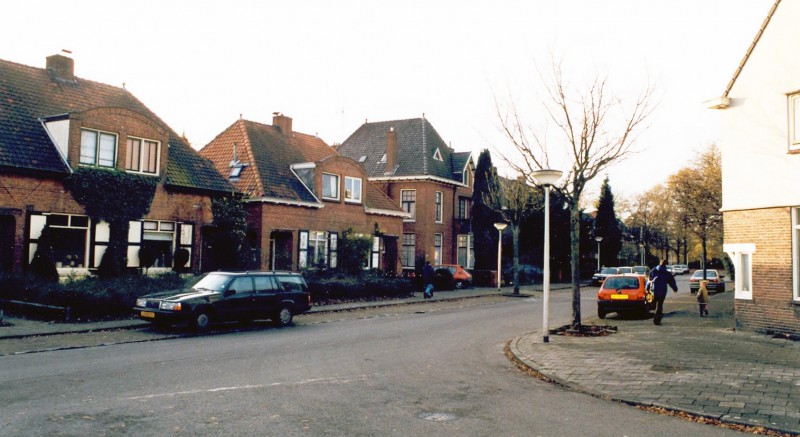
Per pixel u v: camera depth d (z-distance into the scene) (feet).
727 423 23.66
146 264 71.61
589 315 70.85
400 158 135.54
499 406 25.98
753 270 48.37
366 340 47.11
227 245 80.53
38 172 62.28
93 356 36.55
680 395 27.61
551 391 29.45
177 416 22.74
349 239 97.04
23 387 27.12
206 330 50.29
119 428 20.95
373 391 28.37
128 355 37.17
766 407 25.49
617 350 40.60
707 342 43.68
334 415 23.65
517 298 100.53
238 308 52.47
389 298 89.97
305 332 51.78
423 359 38.58
